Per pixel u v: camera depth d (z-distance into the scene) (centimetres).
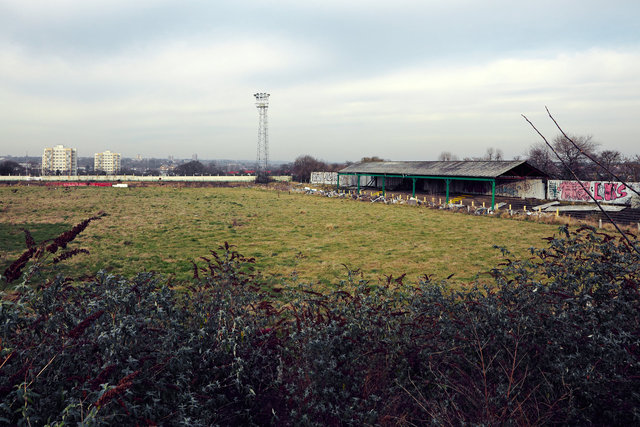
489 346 379
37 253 371
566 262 437
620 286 386
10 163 12825
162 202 4031
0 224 2375
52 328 347
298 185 7706
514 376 361
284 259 1602
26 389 253
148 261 1523
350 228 2480
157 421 301
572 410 316
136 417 286
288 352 395
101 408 264
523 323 384
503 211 3216
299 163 10550
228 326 405
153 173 16350
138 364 319
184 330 392
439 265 1493
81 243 1819
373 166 5638
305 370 360
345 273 1354
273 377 382
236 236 2166
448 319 416
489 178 3638
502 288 445
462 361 385
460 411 328
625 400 315
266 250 1794
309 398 329
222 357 373
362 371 366
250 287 498
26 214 2853
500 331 374
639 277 400
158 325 389
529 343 375
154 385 316
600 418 327
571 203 3775
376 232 2325
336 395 342
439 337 404
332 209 3641
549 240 466
